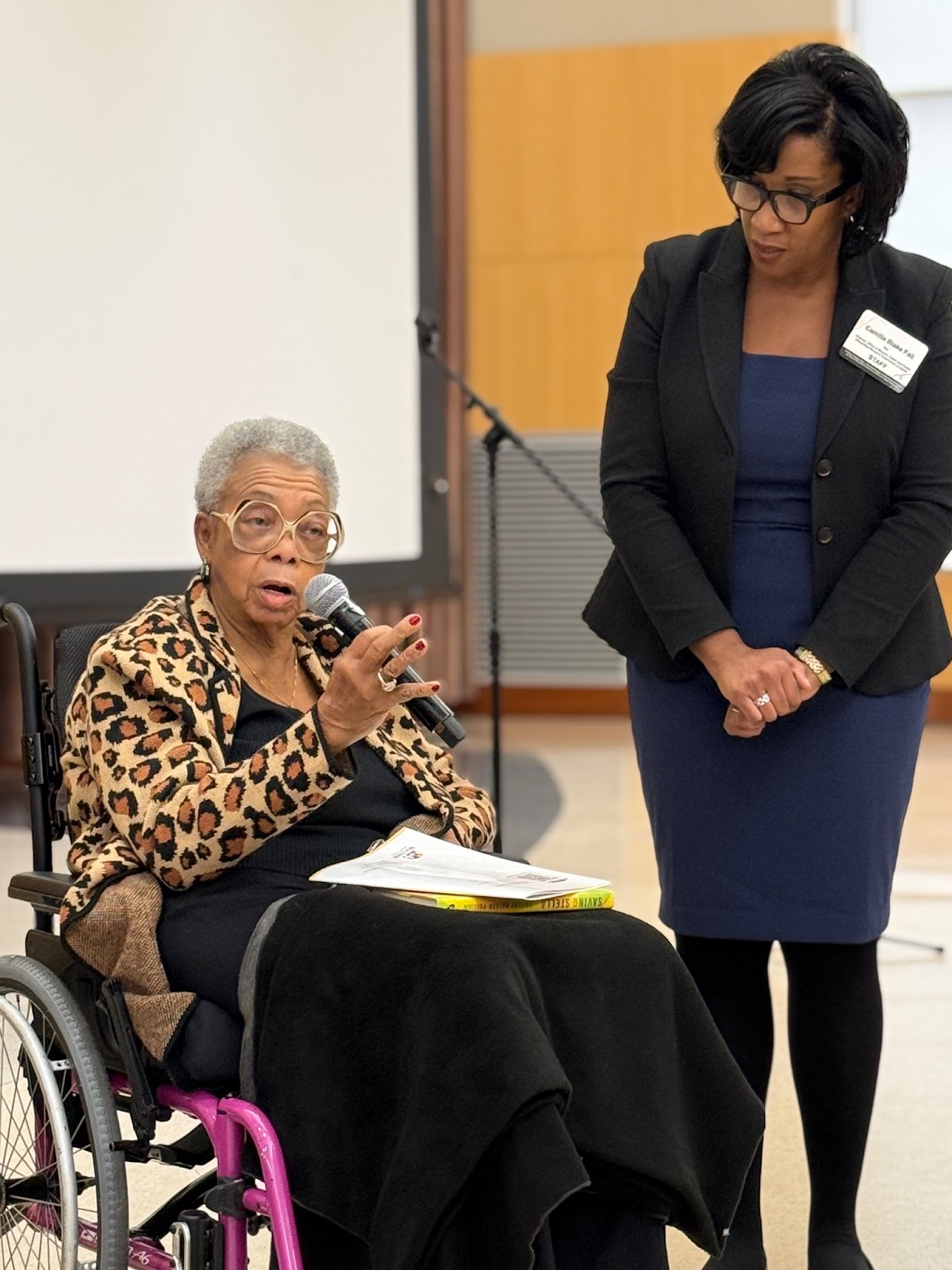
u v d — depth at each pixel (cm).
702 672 334
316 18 868
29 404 751
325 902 266
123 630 303
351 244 891
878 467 321
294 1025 257
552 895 267
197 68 809
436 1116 235
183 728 293
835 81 300
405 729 335
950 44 1295
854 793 330
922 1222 396
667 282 336
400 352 924
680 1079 263
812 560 326
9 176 741
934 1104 479
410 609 1310
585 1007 253
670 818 341
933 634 333
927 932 682
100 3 769
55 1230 299
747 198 308
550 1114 233
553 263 1323
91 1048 281
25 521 751
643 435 336
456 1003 240
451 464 1343
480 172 1330
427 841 298
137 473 790
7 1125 346
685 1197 255
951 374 324
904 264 327
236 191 829
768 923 335
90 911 283
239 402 833
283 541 299
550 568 1345
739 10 1284
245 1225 263
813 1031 343
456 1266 238
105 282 777
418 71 930
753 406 326
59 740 315
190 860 276
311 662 319
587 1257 257
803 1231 385
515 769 1096
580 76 1304
